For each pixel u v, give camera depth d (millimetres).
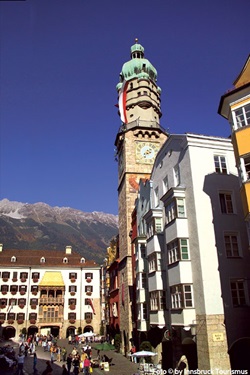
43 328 74188
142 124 56156
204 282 23141
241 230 25359
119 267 53312
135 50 68000
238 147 21797
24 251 85500
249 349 22672
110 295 61000
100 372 32969
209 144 27328
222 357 21516
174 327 25641
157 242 30281
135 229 44906
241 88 22422
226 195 26406
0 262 78062
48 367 24031
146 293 35531
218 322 22312
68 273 80625
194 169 26219
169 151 31422
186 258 25125
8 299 74625
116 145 60812
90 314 77875
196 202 25266
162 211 31703
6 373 31531
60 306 76938
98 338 67562
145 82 61438
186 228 25938
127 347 43469
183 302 23938
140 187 42406
